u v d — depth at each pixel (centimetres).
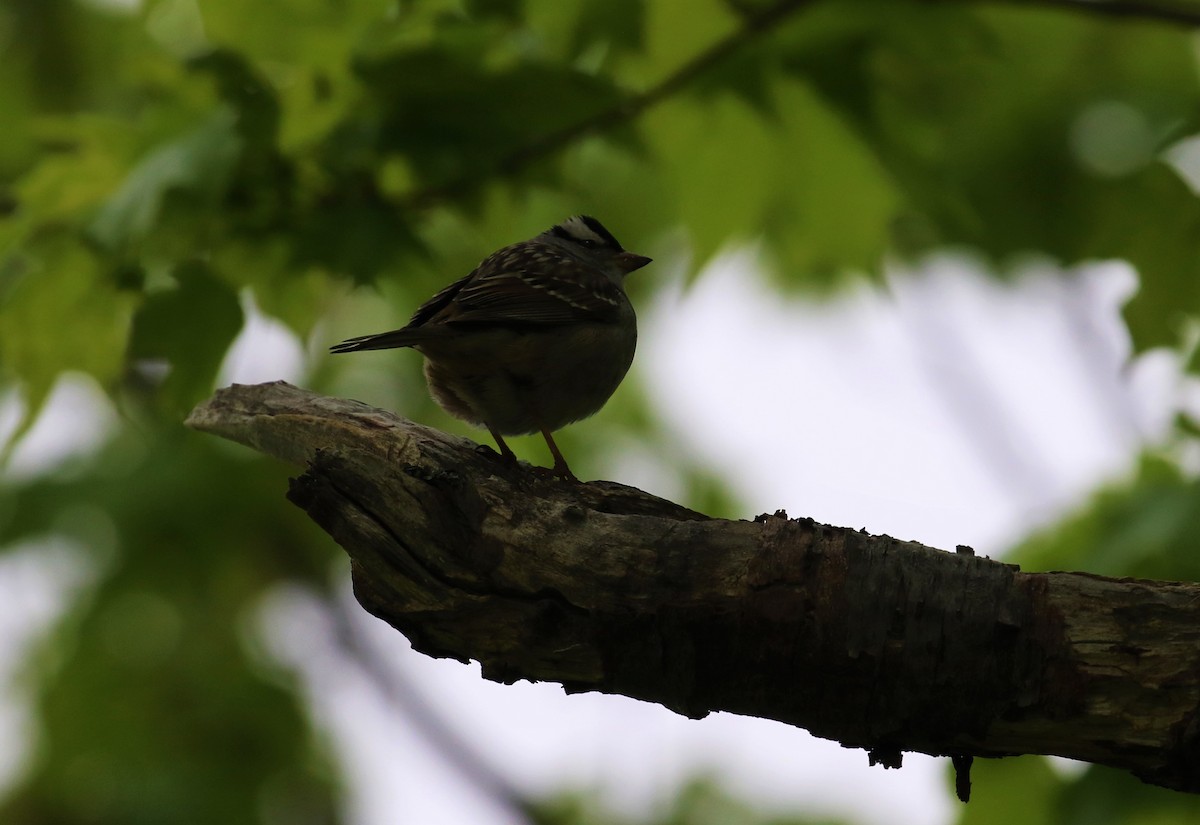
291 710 1476
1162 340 1141
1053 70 1270
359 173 980
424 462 753
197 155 928
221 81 945
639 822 1445
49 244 973
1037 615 644
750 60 1086
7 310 982
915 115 1134
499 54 963
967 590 652
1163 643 632
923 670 650
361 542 704
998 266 1321
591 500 723
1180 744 626
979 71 1231
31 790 1423
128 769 1428
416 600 709
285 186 969
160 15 1207
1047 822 996
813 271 1436
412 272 1050
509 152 1014
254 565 1459
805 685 668
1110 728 636
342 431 795
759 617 663
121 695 1438
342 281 953
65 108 1557
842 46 1088
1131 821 963
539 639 693
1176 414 1058
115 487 1388
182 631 1452
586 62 1099
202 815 1385
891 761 681
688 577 673
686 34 1079
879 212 1169
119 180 988
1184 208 1198
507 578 695
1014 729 651
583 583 684
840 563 664
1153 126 1212
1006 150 1273
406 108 988
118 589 1388
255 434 843
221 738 1451
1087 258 1264
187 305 966
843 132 1129
